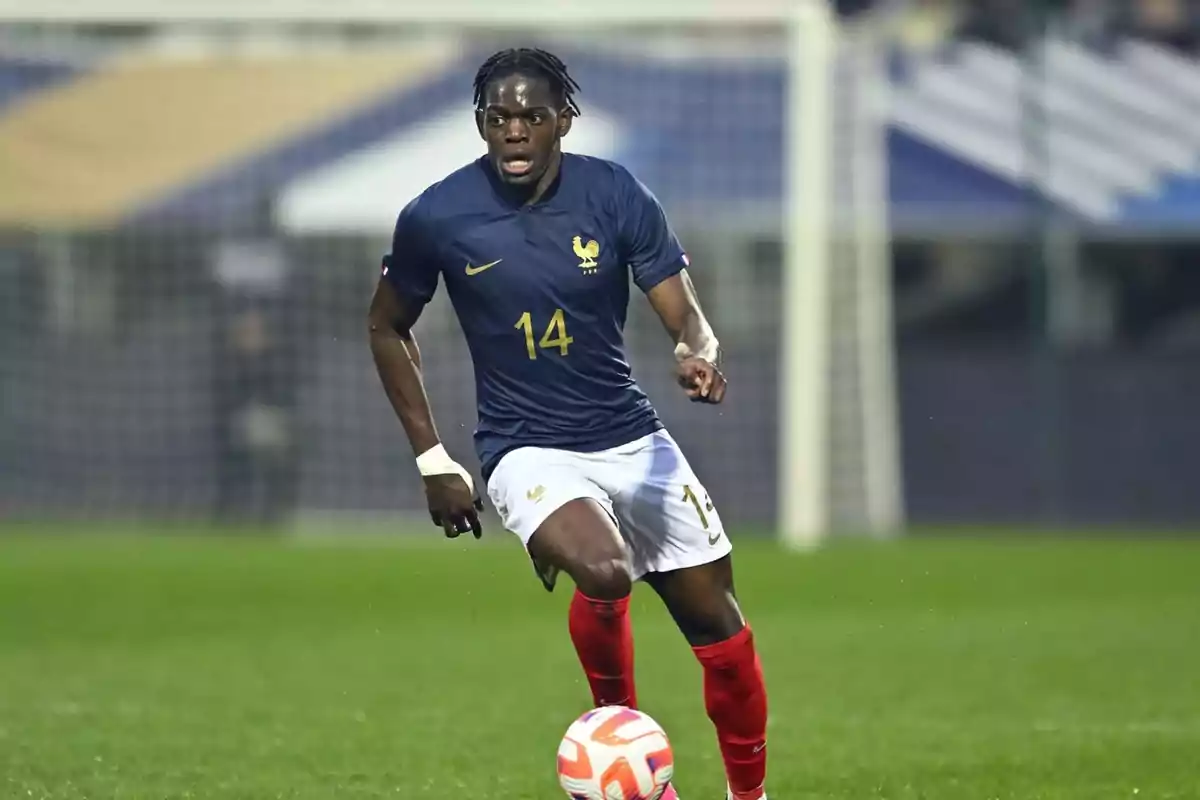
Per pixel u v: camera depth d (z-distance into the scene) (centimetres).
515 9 6256
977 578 5297
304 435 7162
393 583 5234
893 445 7350
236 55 7700
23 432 7219
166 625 4312
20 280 7244
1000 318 8556
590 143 7362
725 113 7506
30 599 4816
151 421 7212
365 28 6719
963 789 2239
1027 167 7344
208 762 2425
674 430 7238
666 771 1841
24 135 7275
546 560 1892
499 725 2769
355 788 2233
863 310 7075
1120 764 2423
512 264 1925
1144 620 4328
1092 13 8225
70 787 2234
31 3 6134
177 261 7256
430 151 7312
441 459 1997
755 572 5403
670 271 1958
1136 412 7381
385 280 1998
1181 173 7531
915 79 7962
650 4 6253
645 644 3897
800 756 2489
